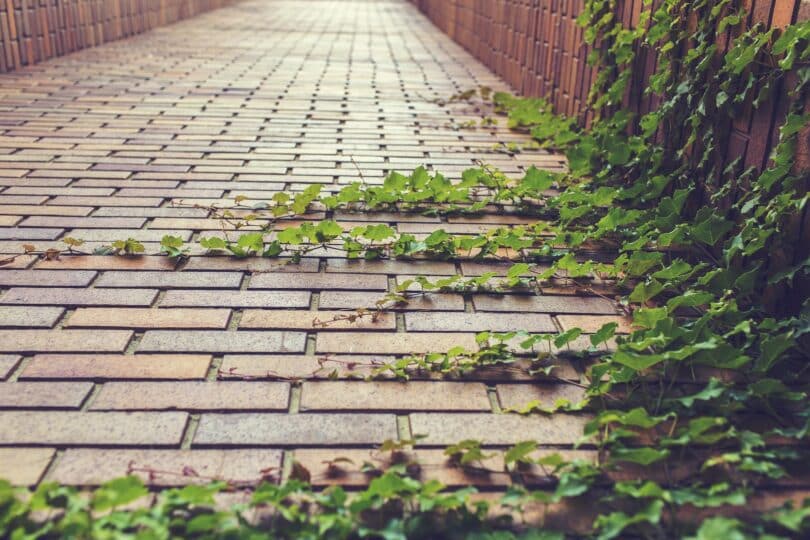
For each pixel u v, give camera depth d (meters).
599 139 3.89
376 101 5.61
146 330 2.24
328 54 8.22
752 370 2.05
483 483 1.66
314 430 1.82
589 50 4.39
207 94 5.57
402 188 3.36
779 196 2.29
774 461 1.74
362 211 3.29
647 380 2.05
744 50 2.55
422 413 1.90
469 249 2.84
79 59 6.89
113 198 3.32
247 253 2.79
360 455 1.74
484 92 5.84
